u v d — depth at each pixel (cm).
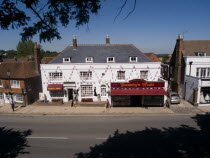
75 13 441
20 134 1543
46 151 1227
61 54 2644
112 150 1223
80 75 2556
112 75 2531
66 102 2609
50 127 1703
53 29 441
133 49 2695
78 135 1497
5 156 1168
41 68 2534
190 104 2459
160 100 2403
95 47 2744
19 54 4784
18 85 2562
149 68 2498
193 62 2614
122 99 2441
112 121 1844
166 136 1444
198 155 1134
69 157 1140
